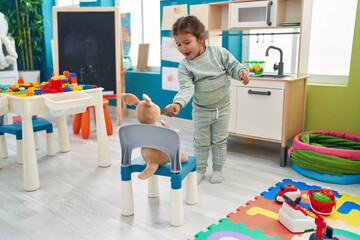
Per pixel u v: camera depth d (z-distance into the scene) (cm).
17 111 193
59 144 262
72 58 347
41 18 451
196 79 183
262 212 165
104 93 341
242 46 300
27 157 192
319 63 265
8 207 174
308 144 210
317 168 202
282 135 229
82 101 201
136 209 170
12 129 235
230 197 183
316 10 259
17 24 448
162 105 360
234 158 248
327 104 253
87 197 185
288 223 148
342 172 197
